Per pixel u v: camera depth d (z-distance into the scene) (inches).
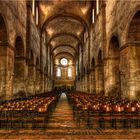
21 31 739.4
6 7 538.0
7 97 550.0
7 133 253.1
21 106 319.0
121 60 594.2
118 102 380.5
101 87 986.7
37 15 1184.2
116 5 657.0
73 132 257.0
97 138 227.0
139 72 525.3
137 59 527.8
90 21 1272.1
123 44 575.2
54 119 340.5
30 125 293.9
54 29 1690.5
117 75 751.1
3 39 543.5
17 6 675.4
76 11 1290.6
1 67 542.6
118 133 249.6
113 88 745.6
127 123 293.4
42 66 1416.1
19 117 295.7
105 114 287.1
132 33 530.0
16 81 743.1
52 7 1251.8
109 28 760.3
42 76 1412.4
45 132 257.9
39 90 1255.5
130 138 226.1
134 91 519.5
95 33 1082.7
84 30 1592.0
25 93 758.5
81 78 1828.2
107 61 770.8
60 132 257.1
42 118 295.0
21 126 295.1
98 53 981.2
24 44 794.8
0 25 530.6
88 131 261.6
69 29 1734.7
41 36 1322.6
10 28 578.2
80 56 1929.1
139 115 282.5
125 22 556.1
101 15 887.1
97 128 279.7
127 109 286.4
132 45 531.2
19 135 243.1
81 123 310.0
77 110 307.9
